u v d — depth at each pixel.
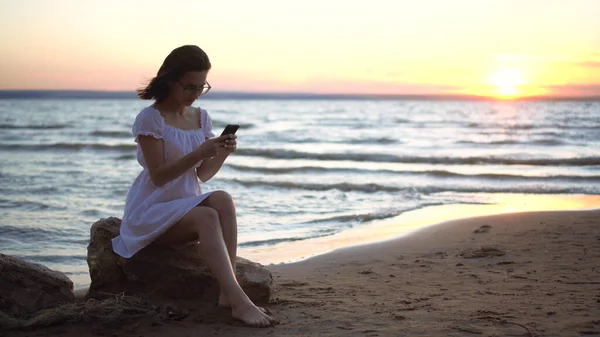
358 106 125.12
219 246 3.68
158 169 3.80
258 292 4.16
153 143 3.84
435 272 5.48
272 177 16.06
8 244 7.79
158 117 3.86
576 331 3.39
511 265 5.61
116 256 4.21
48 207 10.59
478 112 82.00
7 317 3.55
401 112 83.62
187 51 3.81
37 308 3.88
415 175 16.61
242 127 44.59
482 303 4.11
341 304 4.17
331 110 93.88
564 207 11.13
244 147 26.62
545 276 5.04
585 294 4.33
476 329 3.45
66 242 7.96
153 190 3.99
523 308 3.94
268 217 10.05
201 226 3.69
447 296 4.38
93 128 40.75
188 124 4.07
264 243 7.93
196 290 4.15
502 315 3.76
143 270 4.16
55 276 4.14
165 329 3.54
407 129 41.75
